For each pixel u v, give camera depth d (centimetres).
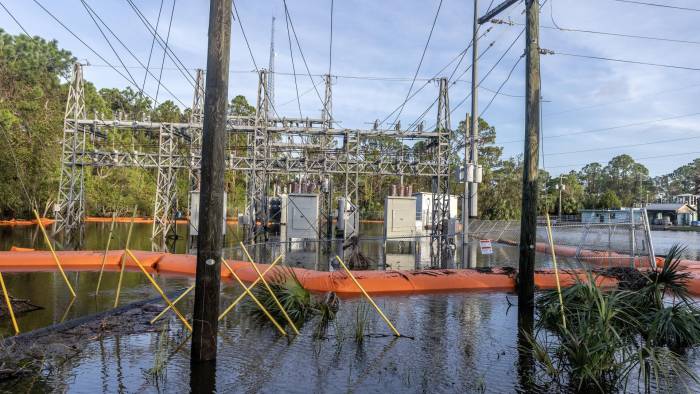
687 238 3903
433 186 2633
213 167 602
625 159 11219
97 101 5434
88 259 1507
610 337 605
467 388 537
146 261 1478
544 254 2019
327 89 2748
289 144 3275
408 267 1628
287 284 893
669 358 587
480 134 6094
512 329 798
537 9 980
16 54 5425
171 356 633
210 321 609
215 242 609
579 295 794
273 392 516
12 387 521
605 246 2103
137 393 508
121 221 4806
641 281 1051
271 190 4691
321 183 3400
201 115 2947
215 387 528
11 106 4056
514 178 6078
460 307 973
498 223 3158
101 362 606
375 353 661
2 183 3531
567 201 7594
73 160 2644
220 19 604
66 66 6259
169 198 3256
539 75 980
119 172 4694
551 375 579
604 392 525
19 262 1467
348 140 2488
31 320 812
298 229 2575
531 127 968
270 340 716
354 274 1172
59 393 506
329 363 615
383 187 6781
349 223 3020
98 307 914
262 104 2483
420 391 527
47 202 4003
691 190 11950
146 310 880
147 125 2645
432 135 2469
